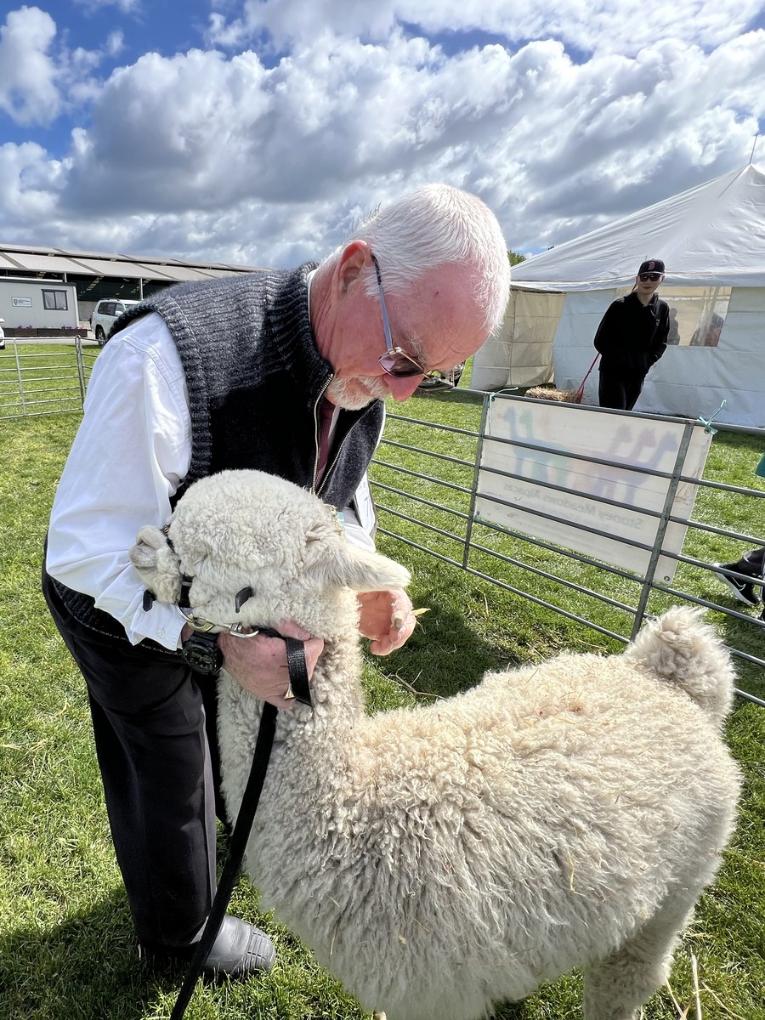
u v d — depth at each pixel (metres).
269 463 1.44
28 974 2.03
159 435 1.24
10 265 39.06
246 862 1.45
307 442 1.49
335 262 1.31
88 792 2.72
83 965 2.06
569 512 4.06
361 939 1.30
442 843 1.28
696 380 11.10
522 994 1.42
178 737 1.55
